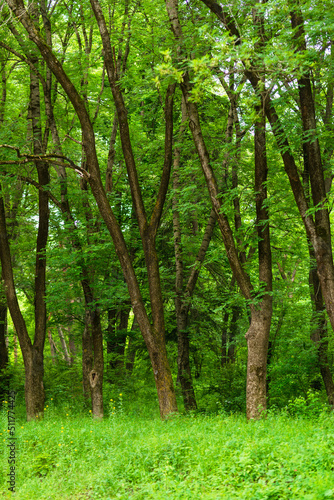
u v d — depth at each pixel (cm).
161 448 805
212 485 640
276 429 827
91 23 1474
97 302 1384
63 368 2053
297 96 1084
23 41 1438
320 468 595
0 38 1462
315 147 1003
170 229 1877
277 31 1020
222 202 1152
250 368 1084
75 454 905
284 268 1928
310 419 987
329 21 875
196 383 1889
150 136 1883
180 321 1524
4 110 1756
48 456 903
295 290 1652
